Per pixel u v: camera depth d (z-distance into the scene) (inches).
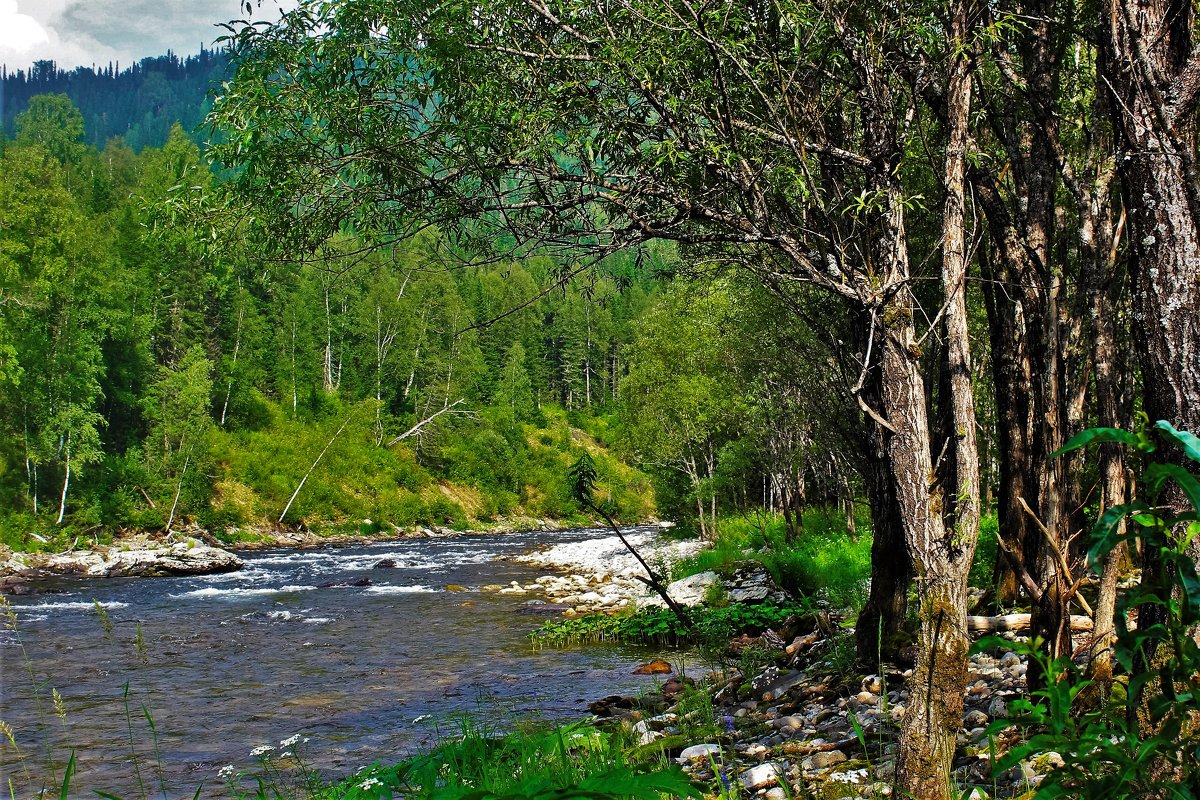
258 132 206.1
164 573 1323.8
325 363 3171.8
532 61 197.8
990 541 518.3
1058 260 323.6
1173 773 98.8
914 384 169.3
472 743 209.6
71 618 829.2
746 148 195.6
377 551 1852.9
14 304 1589.6
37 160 1792.6
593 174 196.2
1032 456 330.0
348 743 378.3
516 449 3378.4
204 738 397.1
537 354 4121.6
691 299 1079.0
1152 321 143.8
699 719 305.0
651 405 1354.6
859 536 968.3
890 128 186.9
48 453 1593.3
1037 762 181.5
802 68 205.0
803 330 567.8
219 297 2445.9
